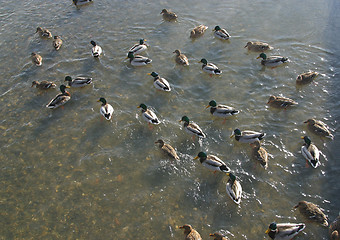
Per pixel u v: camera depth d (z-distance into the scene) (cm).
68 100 1538
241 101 1518
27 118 1447
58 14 2227
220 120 1423
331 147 1281
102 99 1471
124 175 1195
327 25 2033
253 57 1803
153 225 1036
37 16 2206
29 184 1166
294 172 1192
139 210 1079
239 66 1741
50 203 1102
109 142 1329
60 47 1895
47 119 1441
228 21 2117
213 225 1033
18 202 1106
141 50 1819
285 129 1372
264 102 1509
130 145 1315
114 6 2303
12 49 1888
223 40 1942
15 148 1305
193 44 1916
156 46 1897
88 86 1623
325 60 1748
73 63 1778
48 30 2052
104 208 1086
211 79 1656
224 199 1109
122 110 1479
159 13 2212
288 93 1554
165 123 1409
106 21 2134
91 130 1383
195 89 1598
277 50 1839
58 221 1048
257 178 1173
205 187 1150
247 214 1062
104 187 1153
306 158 1221
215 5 2300
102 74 1700
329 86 1576
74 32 2031
